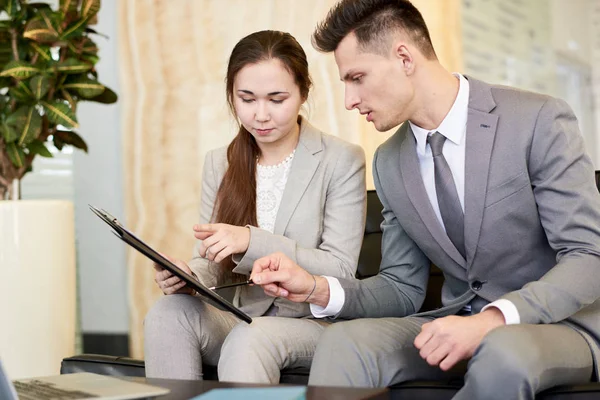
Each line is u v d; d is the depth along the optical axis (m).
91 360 1.82
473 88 1.62
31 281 2.45
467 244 1.59
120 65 3.90
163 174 3.84
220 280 1.91
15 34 2.77
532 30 3.41
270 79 1.79
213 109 3.74
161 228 3.85
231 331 1.62
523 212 1.55
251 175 1.93
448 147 1.62
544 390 1.32
